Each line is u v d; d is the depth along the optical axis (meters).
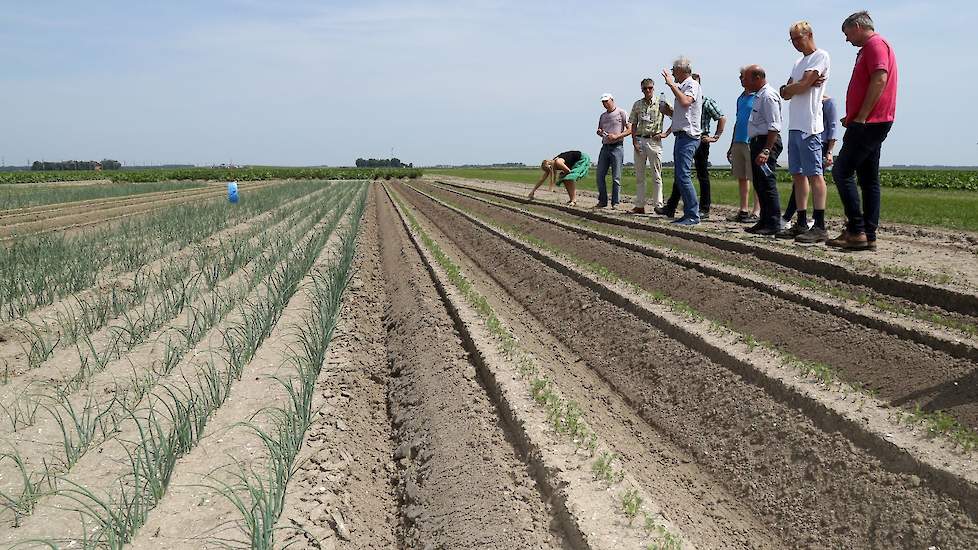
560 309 8.32
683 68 10.78
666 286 7.86
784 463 4.19
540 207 17.67
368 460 4.82
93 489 3.93
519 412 4.60
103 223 16.92
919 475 3.52
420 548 3.68
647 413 5.45
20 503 3.67
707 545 3.70
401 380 6.12
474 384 5.41
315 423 4.93
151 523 3.58
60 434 4.62
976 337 4.64
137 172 70.12
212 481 4.04
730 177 43.34
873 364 4.86
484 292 9.77
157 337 6.76
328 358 6.46
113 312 7.78
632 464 4.59
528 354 6.51
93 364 5.99
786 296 6.28
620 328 6.95
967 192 23.75
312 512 3.79
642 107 13.12
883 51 6.79
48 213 19.69
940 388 4.28
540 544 3.34
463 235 15.25
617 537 3.23
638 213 13.53
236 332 6.94
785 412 4.52
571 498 3.55
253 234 14.77
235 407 5.11
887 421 4.01
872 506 3.57
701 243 9.24
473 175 72.06
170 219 16.91
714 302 6.91
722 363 5.41
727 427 4.78
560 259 9.89
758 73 9.12
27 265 9.61
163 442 3.97
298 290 9.12
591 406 5.62
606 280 8.29
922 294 5.63
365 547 3.76
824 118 9.48
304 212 20.45
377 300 9.54
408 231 15.41
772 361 5.13
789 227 9.60
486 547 3.41
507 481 3.94
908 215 11.95
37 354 6.05
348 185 45.72
